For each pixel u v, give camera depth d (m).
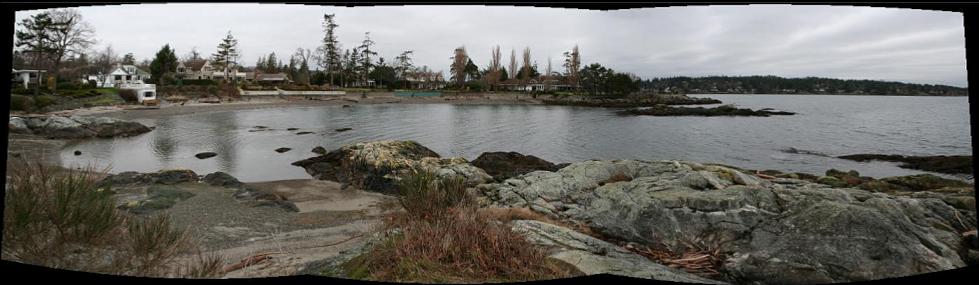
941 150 23.78
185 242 5.28
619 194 7.84
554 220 7.80
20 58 40.75
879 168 19.42
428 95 75.00
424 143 26.17
